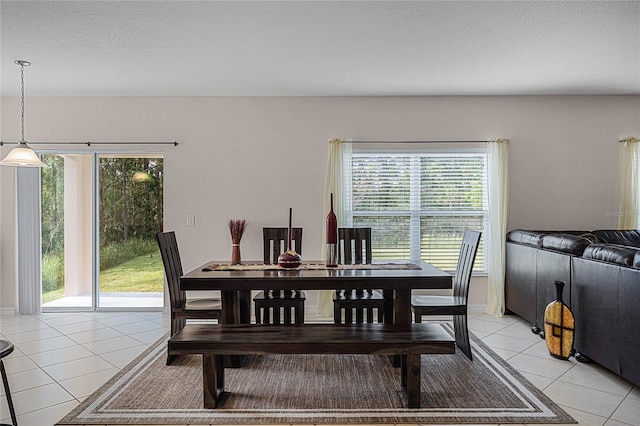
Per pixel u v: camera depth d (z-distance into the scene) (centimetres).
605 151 487
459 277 356
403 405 254
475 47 335
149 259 495
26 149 360
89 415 243
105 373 306
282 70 392
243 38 317
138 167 492
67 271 495
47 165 490
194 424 233
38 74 401
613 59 363
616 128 487
